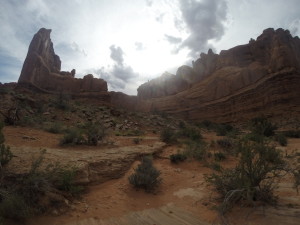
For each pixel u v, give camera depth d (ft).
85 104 156.97
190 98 261.65
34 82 204.23
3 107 79.82
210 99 237.45
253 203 14.16
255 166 16.51
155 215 16.56
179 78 315.99
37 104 111.75
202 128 139.64
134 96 287.28
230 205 15.30
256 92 190.60
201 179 26.45
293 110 159.63
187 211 16.92
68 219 14.71
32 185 15.79
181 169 32.63
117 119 116.78
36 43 225.56
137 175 23.02
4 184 15.48
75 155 27.48
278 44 200.85
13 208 12.96
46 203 15.37
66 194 17.49
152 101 297.12
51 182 17.72
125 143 48.57
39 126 56.54
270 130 63.98
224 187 17.40
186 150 41.14
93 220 15.06
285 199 15.72
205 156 38.17
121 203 18.63
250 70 207.62
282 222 12.38
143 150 39.11
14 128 46.88
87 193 19.94
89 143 40.22
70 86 217.77
